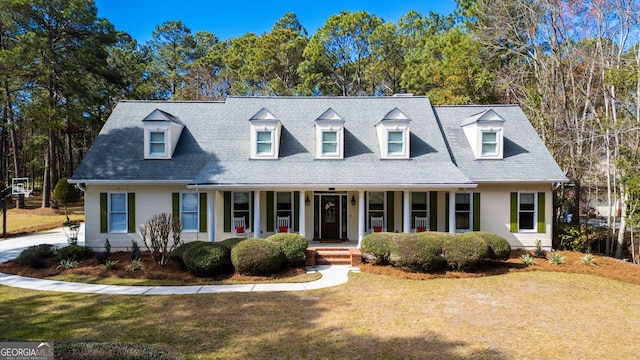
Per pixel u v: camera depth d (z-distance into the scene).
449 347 7.48
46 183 35.06
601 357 7.14
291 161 17.14
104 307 9.80
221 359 6.87
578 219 21.20
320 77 41.78
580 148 21.17
